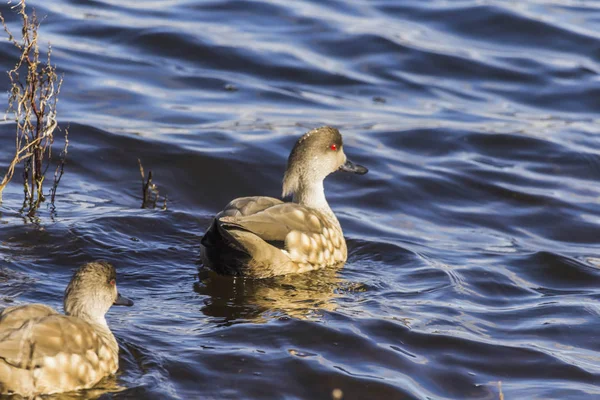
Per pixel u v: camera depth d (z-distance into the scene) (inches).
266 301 471.2
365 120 780.0
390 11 999.0
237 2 976.3
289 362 400.5
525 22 973.2
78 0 944.3
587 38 953.5
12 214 546.3
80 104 741.3
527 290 520.4
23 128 581.0
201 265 516.7
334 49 904.3
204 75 829.8
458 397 392.8
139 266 505.0
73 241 517.0
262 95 808.3
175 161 667.4
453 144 745.6
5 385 338.0
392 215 638.5
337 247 539.2
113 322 426.9
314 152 571.8
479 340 439.8
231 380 383.2
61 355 351.6
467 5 1001.5
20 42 807.1
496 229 625.3
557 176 709.9
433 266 536.4
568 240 617.9
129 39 868.6
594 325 472.7
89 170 641.6
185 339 415.5
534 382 409.1
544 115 823.7
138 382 373.1
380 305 472.7
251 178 665.6
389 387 389.1
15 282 460.4
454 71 887.7
